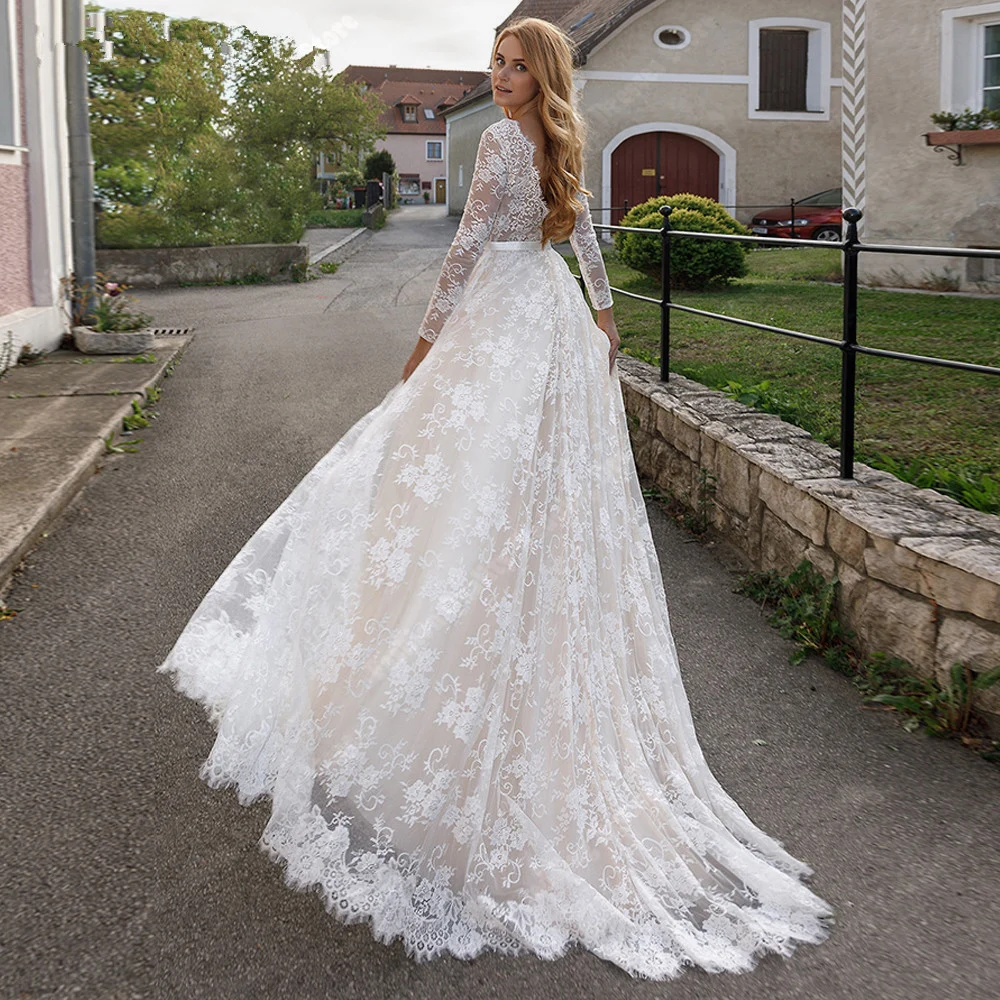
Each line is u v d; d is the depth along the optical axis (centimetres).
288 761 229
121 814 253
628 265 1232
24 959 204
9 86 845
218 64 1705
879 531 329
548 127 253
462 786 223
